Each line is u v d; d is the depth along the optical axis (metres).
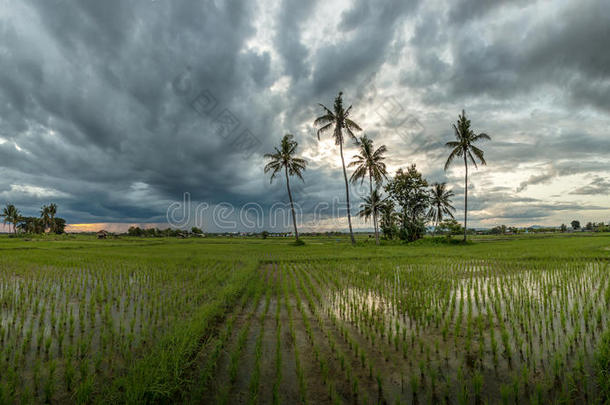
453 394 3.92
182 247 34.34
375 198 40.34
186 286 10.54
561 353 4.93
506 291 9.34
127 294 9.27
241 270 13.65
